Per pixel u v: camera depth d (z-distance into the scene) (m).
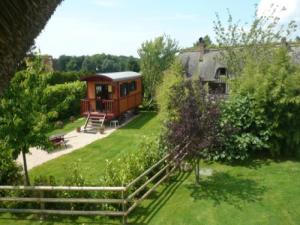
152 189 10.43
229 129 12.09
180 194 10.79
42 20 2.48
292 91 13.30
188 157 11.70
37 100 10.20
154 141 13.79
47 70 11.67
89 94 23.31
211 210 9.60
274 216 9.14
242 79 15.35
